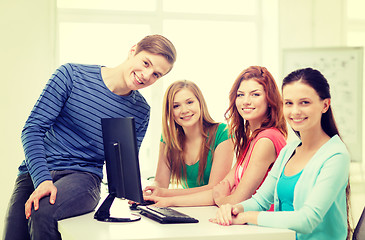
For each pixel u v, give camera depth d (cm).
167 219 165
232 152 242
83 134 205
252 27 511
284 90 177
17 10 439
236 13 509
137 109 218
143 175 488
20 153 440
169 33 496
